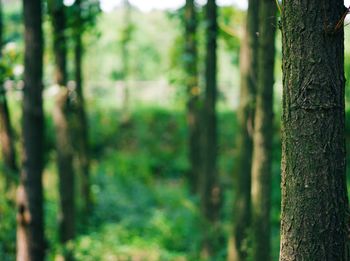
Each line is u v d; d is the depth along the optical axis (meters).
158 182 17.44
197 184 13.88
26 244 5.39
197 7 9.06
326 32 1.98
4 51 5.52
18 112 9.77
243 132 5.61
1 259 6.43
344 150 2.10
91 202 11.66
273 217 9.27
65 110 8.33
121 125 21.34
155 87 27.22
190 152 13.95
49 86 7.25
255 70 5.34
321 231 2.07
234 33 7.04
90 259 9.16
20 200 5.37
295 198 2.10
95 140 19.58
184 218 11.28
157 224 11.07
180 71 9.99
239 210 5.81
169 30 24.41
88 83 23.03
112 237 10.32
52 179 13.59
